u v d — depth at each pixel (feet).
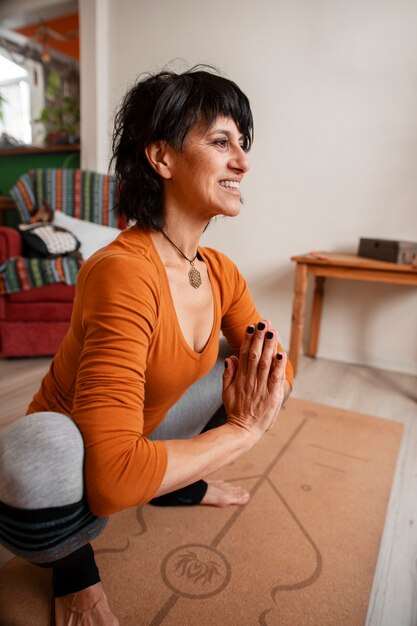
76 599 2.53
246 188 8.64
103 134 10.18
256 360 2.32
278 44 7.97
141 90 2.37
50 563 2.21
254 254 8.80
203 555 3.24
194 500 3.76
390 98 7.22
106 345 1.95
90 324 2.03
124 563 3.12
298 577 3.08
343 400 6.44
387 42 7.12
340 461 4.67
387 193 7.47
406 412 6.12
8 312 7.32
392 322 7.83
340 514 3.80
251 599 2.87
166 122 2.26
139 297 2.09
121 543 3.33
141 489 1.88
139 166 2.45
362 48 7.30
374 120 7.39
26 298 7.32
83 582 2.52
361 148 7.55
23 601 2.77
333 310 8.27
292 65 7.90
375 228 7.66
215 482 4.05
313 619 2.75
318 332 8.35
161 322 2.31
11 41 12.59
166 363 2.44
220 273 3.10
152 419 2.93
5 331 7.34
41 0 11.00
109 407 1.87
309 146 7.97
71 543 2.06
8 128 14.01
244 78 8.37
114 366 1.93
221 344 3.77
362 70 7.36
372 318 7.97
